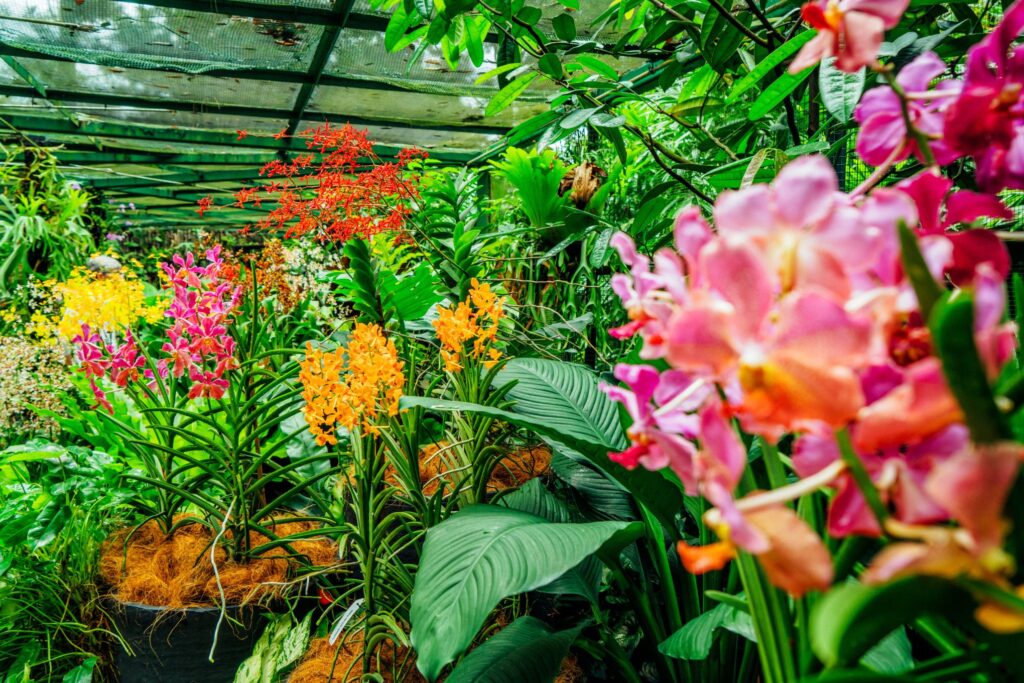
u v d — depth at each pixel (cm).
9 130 450
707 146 195
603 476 155
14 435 244
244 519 170
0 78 376
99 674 174
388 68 344
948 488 25
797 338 29
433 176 253
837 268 30
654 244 198
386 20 295
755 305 31
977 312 29
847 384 28
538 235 256
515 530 113
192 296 178
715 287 32
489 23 159
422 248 223
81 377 225
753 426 31
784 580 30
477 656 118
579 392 161
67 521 173
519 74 158
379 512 146
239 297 204
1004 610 25
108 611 165
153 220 841
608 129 163
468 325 153
